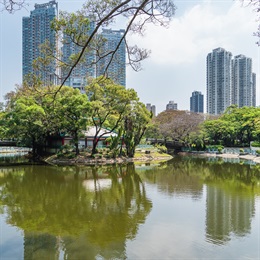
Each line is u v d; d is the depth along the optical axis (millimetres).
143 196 17547
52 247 9734
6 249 9578
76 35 7398
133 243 10047
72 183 22047
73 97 31516
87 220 12633
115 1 7098
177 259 8766
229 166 35000
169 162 40531
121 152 40625
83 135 37688
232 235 10797
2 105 49906
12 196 17422
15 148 64312
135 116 40344
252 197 17188
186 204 15516
